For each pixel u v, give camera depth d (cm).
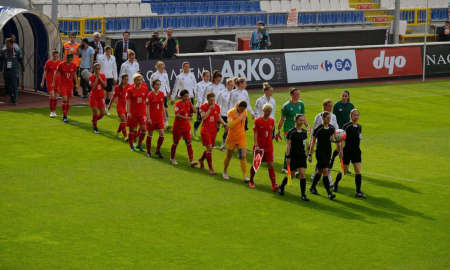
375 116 3073
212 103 1986
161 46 3662
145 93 2236
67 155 2175
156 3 4981
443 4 6225
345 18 5391
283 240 1448
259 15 5062
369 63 4231
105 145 2341
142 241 1415
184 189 1827
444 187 1906
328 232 1506
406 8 5956
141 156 2198
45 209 1614
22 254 1325
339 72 4128
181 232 1480
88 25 4288
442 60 4494
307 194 1822
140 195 1756
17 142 2338
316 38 5188
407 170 2100
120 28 4472
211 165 1997
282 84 3922
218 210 1648
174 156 2127
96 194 1752
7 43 3042
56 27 3341
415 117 3062
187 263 1301
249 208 1672
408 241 1458
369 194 1831
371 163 2192
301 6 5628
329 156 1775
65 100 2703
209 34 4812
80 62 3309
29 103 3161
